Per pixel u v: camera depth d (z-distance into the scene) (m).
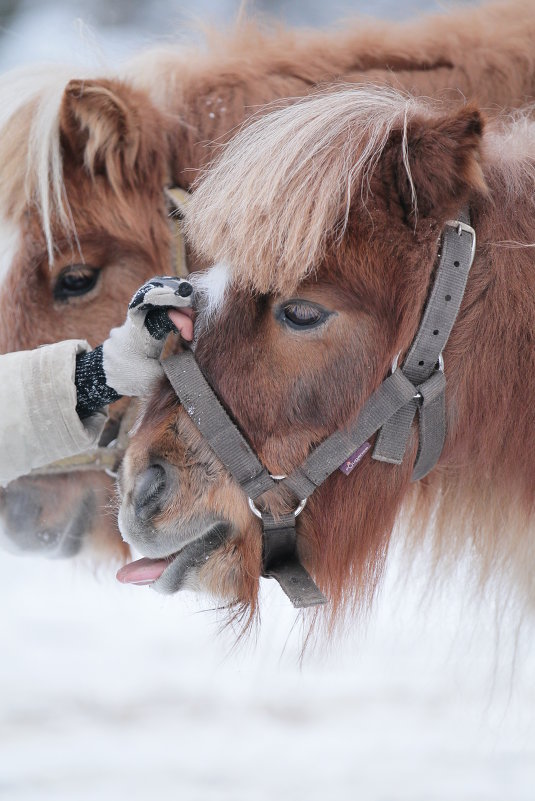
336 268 2.85
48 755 5.26
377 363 2.93
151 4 16.31
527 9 4.36
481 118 2.78
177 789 4.87
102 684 6.25
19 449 3.10
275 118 3.01
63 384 3.05
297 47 4.27
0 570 8.78
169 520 2.95
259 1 15.84
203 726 5.63
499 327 3.06
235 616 3.10
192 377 2.95
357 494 3.12
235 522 3.00
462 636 4.24
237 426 2.94
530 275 3.07
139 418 3.12
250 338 2.90
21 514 4.09
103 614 7.65
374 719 5.68
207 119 4.03
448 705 5.84
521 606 3.83
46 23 16.48
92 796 4.75
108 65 4.45
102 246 3.83
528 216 3.10
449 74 4.15
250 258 2.74
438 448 3.15
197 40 4.58
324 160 2.82
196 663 6.63
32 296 3.81
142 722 5.70
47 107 3.81
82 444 3.13
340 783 4.89
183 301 2.87
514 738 4.77
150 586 3.14
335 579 3.23
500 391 3.12
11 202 3.85
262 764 5.13
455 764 5.08
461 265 2.95
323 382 2.91
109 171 3.79
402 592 3.97
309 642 3.92
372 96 3.08
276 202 2.75
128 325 2.96
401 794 4.72
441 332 2.96
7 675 6.39
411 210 2.86
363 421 2.97
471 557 3.73
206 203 2.86
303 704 5.93
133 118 3.81
